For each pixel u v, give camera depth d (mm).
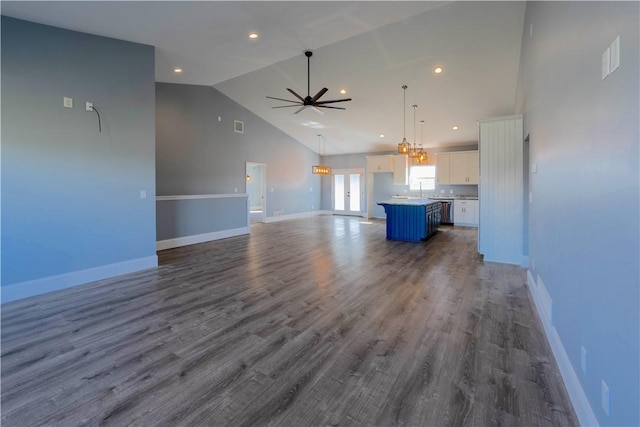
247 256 5309
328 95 7141
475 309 3014
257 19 3770
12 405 1724
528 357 2178
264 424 1585
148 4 3170
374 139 10242
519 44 4879
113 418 1627
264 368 2068
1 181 3195
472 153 9297
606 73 1332
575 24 1781
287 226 9250
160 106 6859
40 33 3424
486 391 1819
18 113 3283
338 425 1576
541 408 1681
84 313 2945
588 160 1560
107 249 4039
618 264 1208
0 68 3168
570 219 1876
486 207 4816
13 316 2871
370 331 2580
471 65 5586
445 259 5035
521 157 4547
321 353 2248
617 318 1211
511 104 7027
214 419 1620
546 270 2592
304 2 3471
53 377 1974
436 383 1896
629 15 1117
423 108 7496
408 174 10891
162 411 1677
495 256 4820
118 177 4113
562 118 2080
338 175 12672
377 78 6309
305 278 4031
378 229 8570
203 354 2238
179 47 4469
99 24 3545
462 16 4340
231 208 7414
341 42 5145
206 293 3488
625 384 1140
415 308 3045
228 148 8461
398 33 4828
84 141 3781
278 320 2793
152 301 3248
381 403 1729
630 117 1112
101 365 2105
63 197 3623
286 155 10859
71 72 3656
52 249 3549
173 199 6160
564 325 1967
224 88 7797
